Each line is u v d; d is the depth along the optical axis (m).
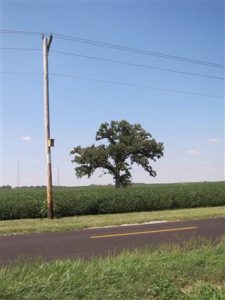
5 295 6.89
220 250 10.83
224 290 8.10
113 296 7.34
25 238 16.09
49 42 24.45
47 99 24.56
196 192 33.81
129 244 14.30
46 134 24.61
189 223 20.88
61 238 15.97
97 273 8.25
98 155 74.88
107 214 27.41
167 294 7.68
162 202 31.47
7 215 25.44
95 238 15.88
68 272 8.06
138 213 27.11
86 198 27.75
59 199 26.84
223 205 35.22
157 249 11.21
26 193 30.59
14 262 10.80
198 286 8.27
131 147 75.31
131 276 8.24
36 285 7.34
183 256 10.02
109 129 77.88
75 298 7.13
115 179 76.31
